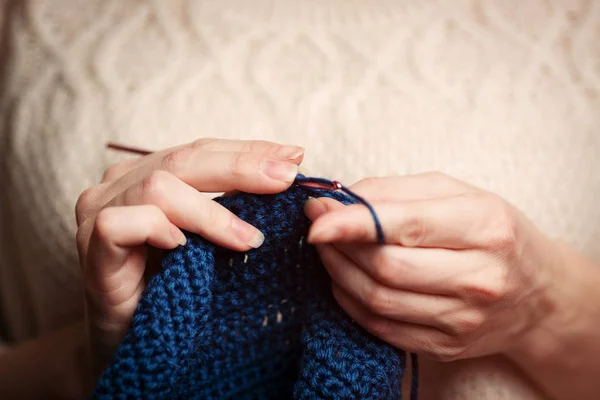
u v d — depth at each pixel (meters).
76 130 0.47
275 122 0.47
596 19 0.51
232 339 0.38
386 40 0.49
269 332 0.39
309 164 0.46
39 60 0.49
